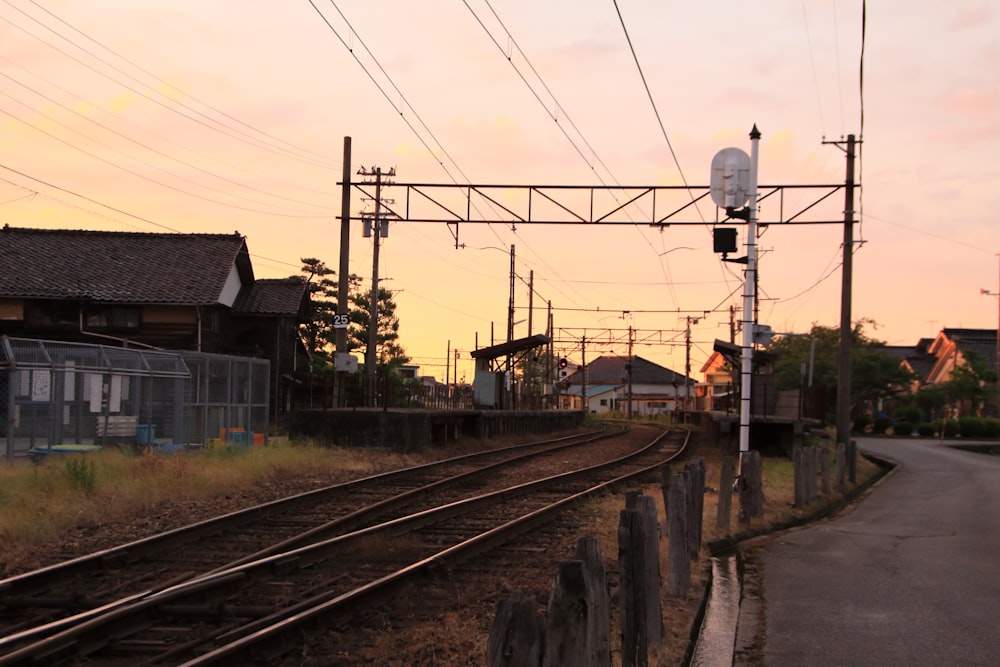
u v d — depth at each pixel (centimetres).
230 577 727
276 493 1409
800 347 5847
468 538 1036
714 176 1513
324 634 621
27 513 1042
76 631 570
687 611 715
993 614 735
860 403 5822
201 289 3400
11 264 3341
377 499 1389
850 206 2323
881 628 691
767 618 724
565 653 385
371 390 2891
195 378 2220
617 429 4875
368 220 2466
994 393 5794
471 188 2273
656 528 616
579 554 432
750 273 1505
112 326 3347
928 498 1656
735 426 2723
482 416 2938
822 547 1071
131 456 1582
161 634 619
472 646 597
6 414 1805
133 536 995
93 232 3738
